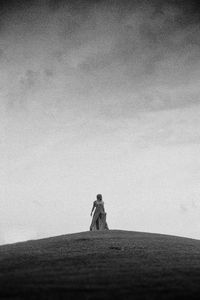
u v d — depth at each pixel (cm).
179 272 1474
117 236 2666
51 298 1105
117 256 1847
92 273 1448
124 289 1211
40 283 1275
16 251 2023
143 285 1262
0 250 2097
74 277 1373
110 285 1259
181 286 1252
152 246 2188
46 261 1711
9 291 1172
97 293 1161
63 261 1714
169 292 1180
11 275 1398
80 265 1620
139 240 2452
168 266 1600
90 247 2144
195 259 1803
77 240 2455
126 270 1510
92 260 1739
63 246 2203
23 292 1162
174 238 2673
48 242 2416
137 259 1767
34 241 2580
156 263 1670
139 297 1126
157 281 1318
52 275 1405
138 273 1451
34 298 1104
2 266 1587
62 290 1191
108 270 1510
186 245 2298
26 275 1398
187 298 1121
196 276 1405
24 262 1681
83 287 1228
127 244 2256
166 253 1952
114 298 1112
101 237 2602
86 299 1098
